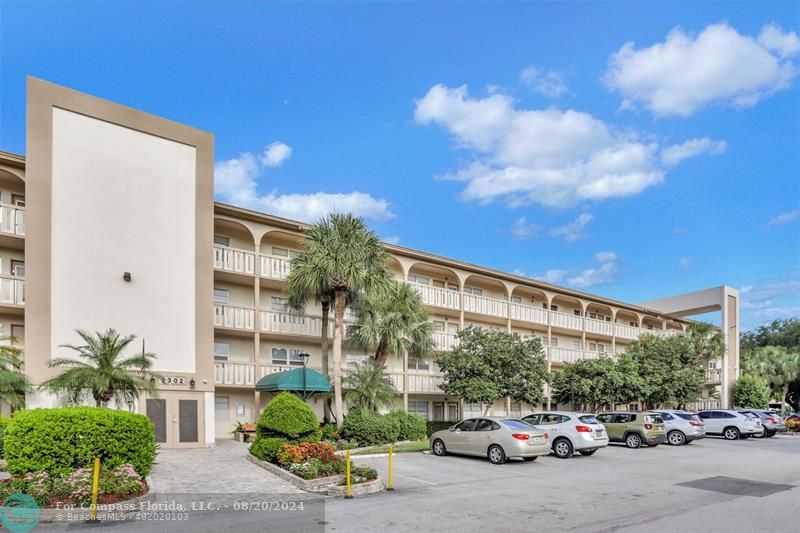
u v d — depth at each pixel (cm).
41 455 1222
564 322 4081
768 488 1470
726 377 4797
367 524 1038
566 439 2131
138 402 2158
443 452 2094
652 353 3850
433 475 1667
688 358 3919
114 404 2077
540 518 1098
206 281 2383
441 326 3541
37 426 1227
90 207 2141
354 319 2989
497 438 1920
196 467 1719
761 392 4741
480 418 2028
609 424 2659
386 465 1856
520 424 1958
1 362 1781
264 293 2888
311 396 2722
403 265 3206
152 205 2288
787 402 6106
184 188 2381
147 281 2236
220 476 1564
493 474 1694
